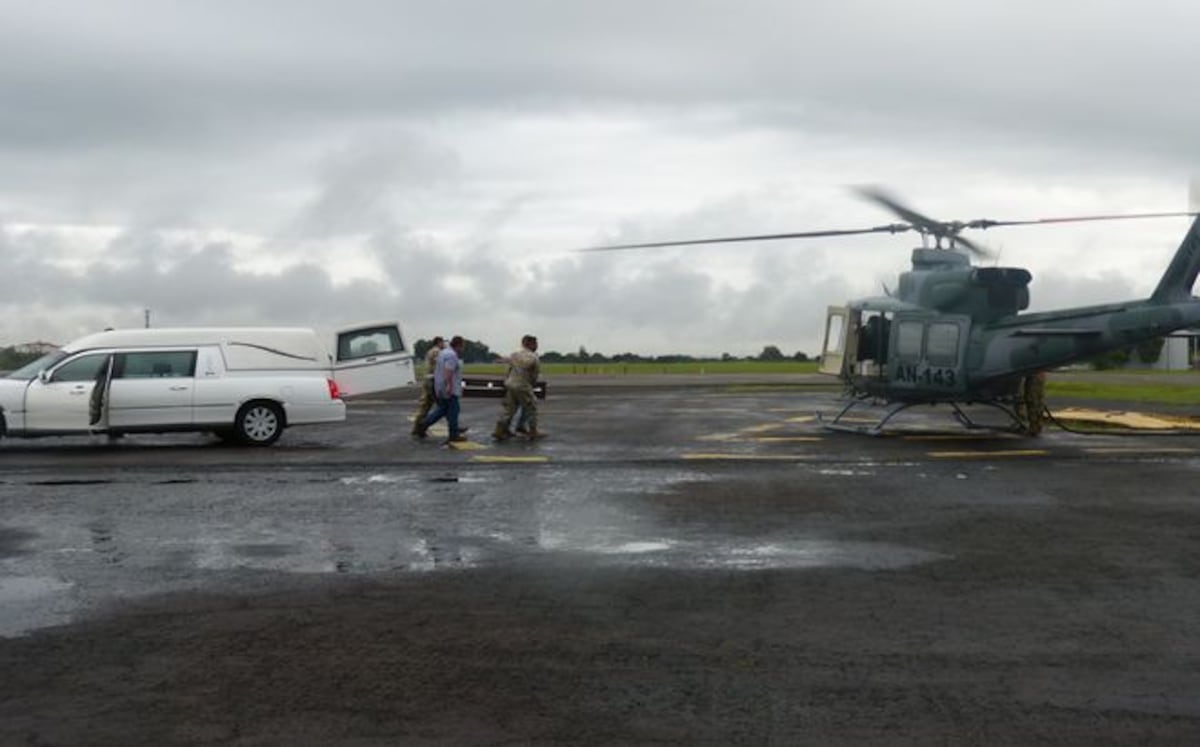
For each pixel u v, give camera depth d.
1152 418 24.88
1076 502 12.04
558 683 5.58
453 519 10.85
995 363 19.28
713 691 5.45
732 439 20.09
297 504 11.82
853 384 21.33
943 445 18.81
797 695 5.38
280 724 4.98
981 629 6.66
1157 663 5.93
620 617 6.95
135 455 17.03
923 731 4.87
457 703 5.27
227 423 18.27
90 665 5.89
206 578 8.12
